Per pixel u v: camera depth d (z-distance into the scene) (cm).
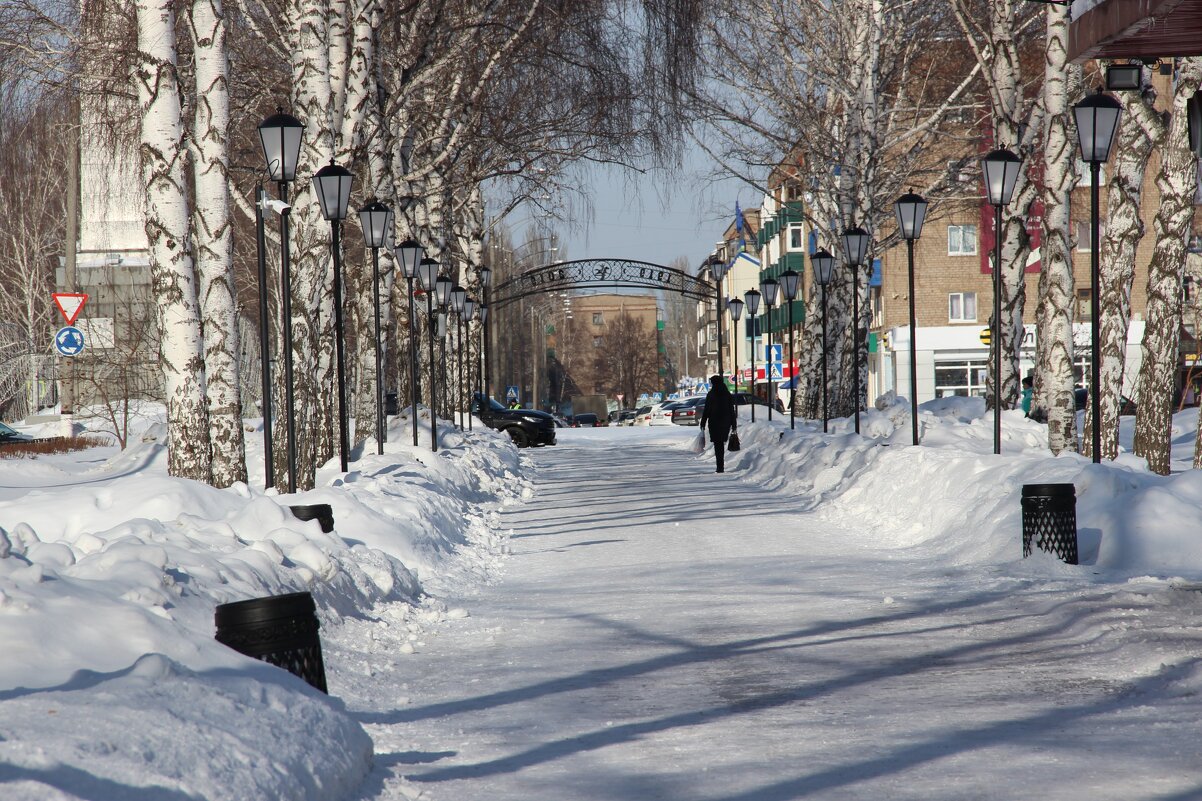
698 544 3609
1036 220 6600
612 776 1317
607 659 2019
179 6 4812
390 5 5756
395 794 1256
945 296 14762
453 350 9394
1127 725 1469
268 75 5731
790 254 18238
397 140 6281
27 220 11550
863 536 3722
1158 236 4453
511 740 1501
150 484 2850
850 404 8300
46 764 942
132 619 1456
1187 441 6912
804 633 2202
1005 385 6297
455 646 2197
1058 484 2866
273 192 6962
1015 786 1226
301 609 1559
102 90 4706
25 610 1388
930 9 8294
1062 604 2306
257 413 11325
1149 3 2527
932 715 1561
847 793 1220
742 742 1448
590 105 5841
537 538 3978
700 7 5559
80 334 7188
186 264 3366
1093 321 3378
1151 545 2814
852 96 7706
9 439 9600
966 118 8562
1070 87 4594
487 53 5975
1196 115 2520
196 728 1124
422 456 5128
